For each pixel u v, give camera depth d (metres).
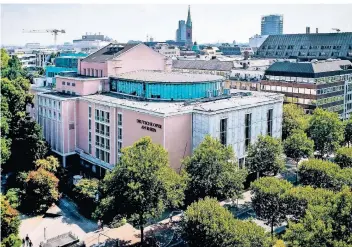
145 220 79.38
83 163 123.31
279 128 119.38
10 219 71.94
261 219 79.81
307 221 58.69
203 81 116.00
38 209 95.81
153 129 99.00
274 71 172.62
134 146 80.69
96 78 127.31
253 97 119.81
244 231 60.25
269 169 98.44
